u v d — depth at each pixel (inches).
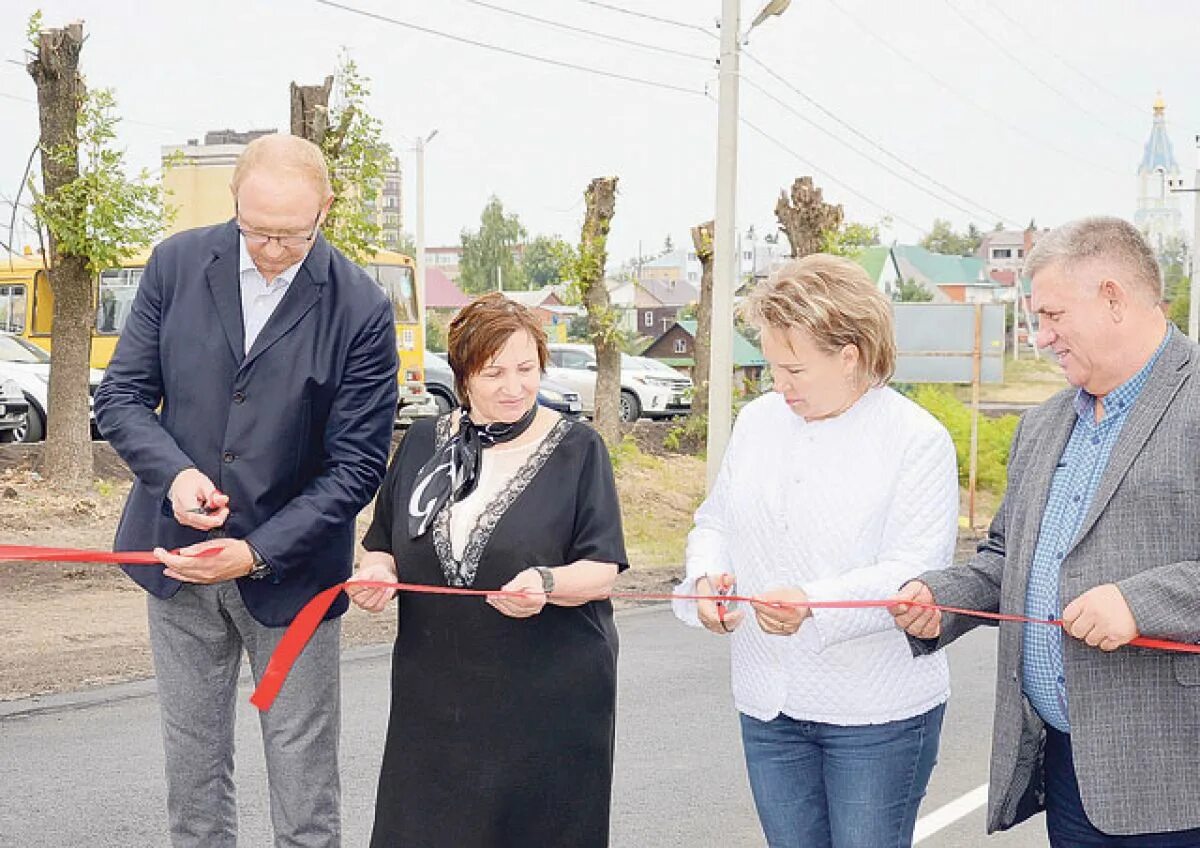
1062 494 124.7
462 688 142.8
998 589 133.9
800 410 134.2
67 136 556.4
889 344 132.0
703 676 339.3
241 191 146.3
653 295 4680.1
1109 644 114.1
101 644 349.1
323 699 161.6
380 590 146.6
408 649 146.0
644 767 258.8
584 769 143.9
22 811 225.0
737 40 653.3
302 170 146.9
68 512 529.7
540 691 142.4
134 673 320.2
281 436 153.7
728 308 663.1
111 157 558.6
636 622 421.1
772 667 136.3
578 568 141.0
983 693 329.1
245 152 148.9
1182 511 115.3
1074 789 127.3
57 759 253.4
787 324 129.9
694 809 234.5
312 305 154.9
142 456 151.5
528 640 142.8
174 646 159.3
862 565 132.8
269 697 139.6
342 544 161.6
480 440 146.5
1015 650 127.5
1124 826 118.2
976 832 228.8
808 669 133.9
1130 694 118.5
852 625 127.8
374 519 153.6
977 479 913.5
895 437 133.2
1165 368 118.6
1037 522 125.9
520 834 143.0
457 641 143.1
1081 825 127.2
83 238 552.4
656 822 227.8
